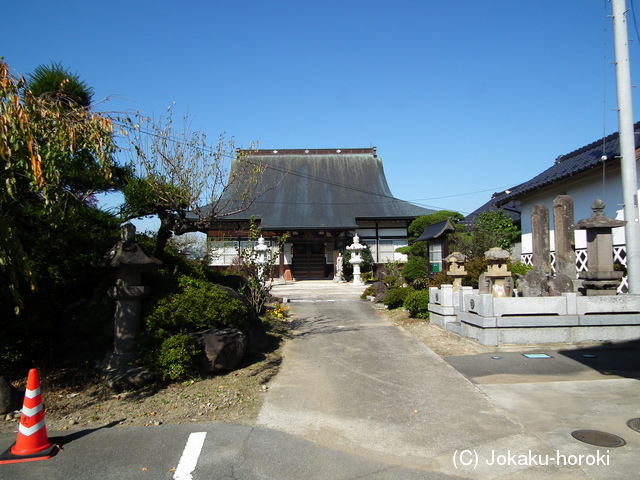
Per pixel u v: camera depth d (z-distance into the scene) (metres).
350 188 30.00
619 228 11.09
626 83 8.59
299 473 3.72
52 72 8.25
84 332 6.73
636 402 5.06
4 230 4.78
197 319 6.69
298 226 25.44
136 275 6.45
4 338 6.05
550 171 15.59
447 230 13.36
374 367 6.79
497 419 4.70
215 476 3.68
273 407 5.24
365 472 3.72
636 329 7.71
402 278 16.39
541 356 7.04
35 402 4.20
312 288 20.62
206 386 6.00
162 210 8.37
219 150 8.57
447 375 6.28
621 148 8.64
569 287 9.09
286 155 31.91
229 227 25.41
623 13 8.66
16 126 4.47
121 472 3.76
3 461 3.95
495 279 8.70
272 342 8.45
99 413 5.16
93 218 8.51
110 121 5.55
